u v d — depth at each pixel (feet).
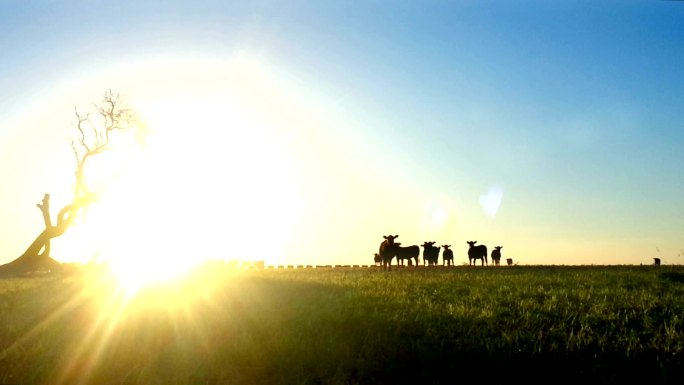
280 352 27.58
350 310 39.58
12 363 27.02
